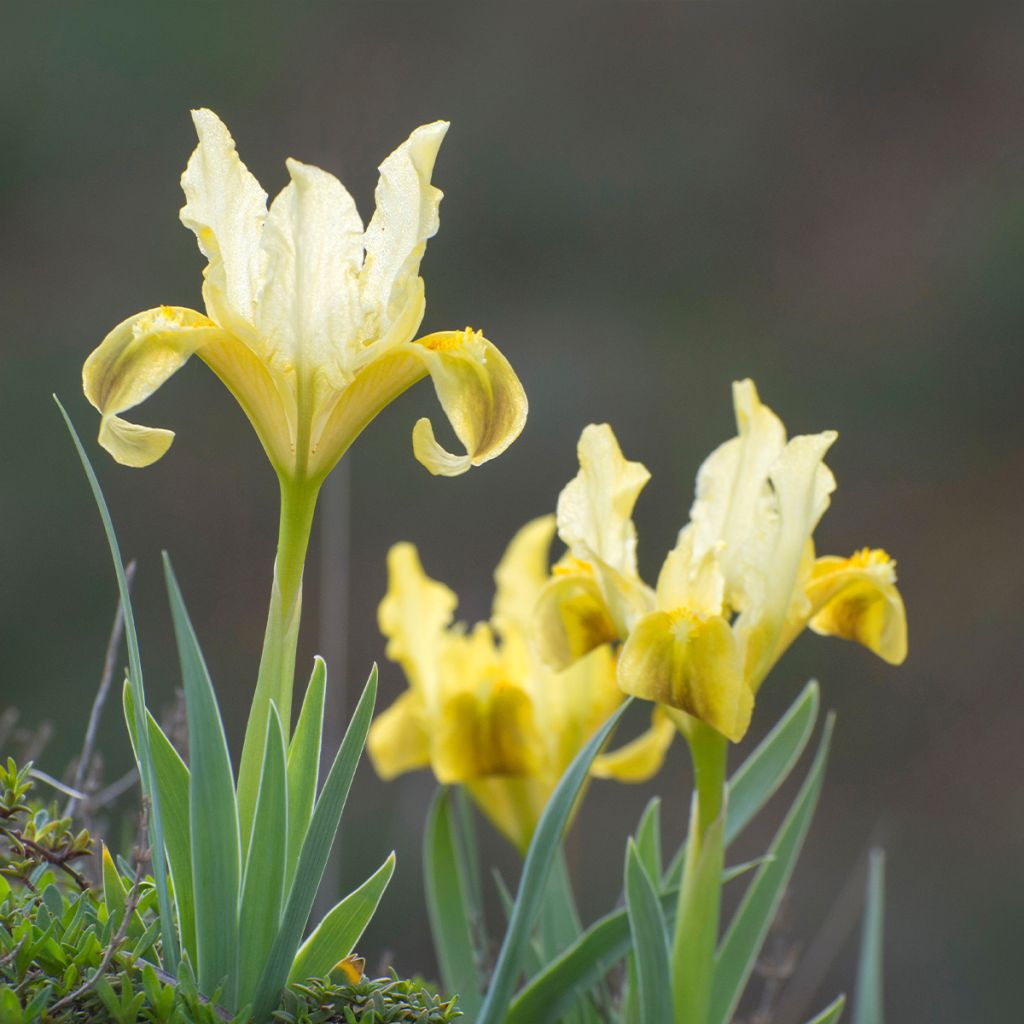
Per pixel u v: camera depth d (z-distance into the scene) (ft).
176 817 6.10
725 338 40.19
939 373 39.32
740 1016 15.02
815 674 32.71
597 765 9.78
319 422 6.27
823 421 38.50
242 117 41.57
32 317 37.50
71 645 30.89
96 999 5.64
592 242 42.19
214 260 6.13
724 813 7.09
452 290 40.40
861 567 7.82
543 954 8.49
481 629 9.73
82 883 6.37
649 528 35.42
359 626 31.42
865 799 30.53
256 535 33.27
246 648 31.12
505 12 45.91
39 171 39.99
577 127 44.42
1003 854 28.68
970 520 36.47
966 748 31.76
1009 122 44.80
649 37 46.34
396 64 44.16
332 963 6.17
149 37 41.81
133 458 6.00
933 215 43.01
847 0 46.93
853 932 24.98
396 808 24.45
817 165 44.68
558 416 36.81
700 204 43.47
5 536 32.19
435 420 33.78
